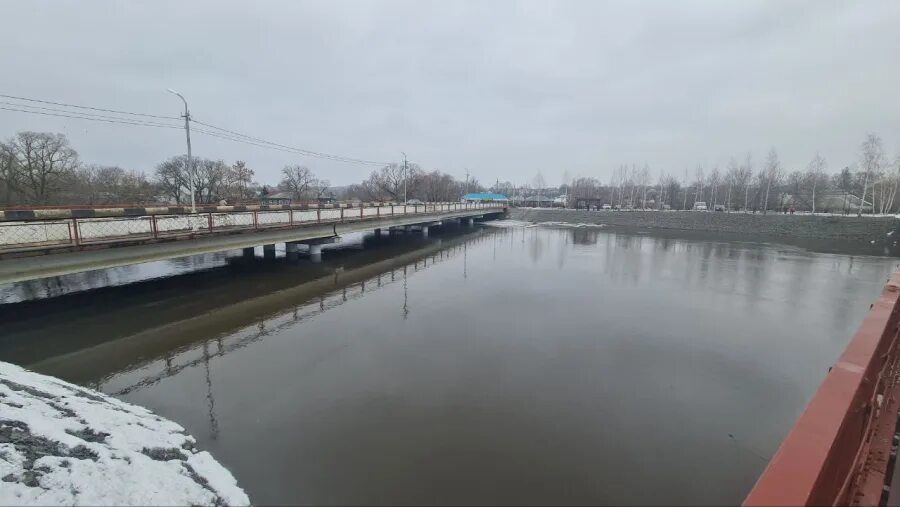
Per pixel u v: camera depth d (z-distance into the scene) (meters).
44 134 45.16
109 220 14.25
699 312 17.06
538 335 14.16
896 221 42.00
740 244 41.31
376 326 15.00
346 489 7.04
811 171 75.12
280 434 8.55
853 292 20.92
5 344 12.48
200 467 7.37
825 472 2.29
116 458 6.93
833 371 3.31
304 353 12.56
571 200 99.19
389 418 9.11
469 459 7.78
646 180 99.44
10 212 19.70
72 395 9.33
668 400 9.91
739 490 7.11
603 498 6.88
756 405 9.75
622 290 20.89
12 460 6.15
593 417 9.17
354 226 29.22
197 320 15.04
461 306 17.67
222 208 28.89
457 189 121.31
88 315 15.02
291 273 22.92
